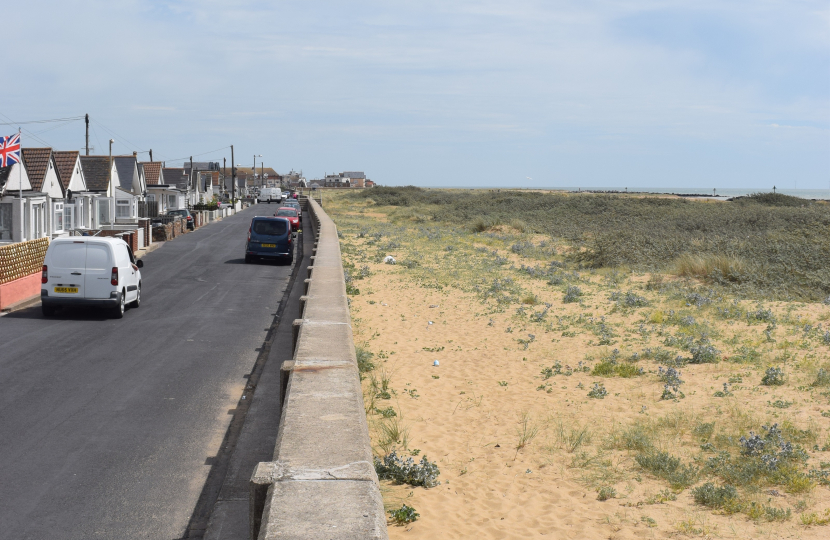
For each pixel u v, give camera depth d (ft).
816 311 51.62
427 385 35.60
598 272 79.92
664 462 23.47
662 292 63.41
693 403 30.58
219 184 450.71
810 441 25.12
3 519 18.70
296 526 13.12
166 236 121.60
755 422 27.25
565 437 26.99
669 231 114.32
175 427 27.07
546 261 93.56
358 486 15.11
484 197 268.00
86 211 133.39
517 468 24.20
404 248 111.24
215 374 35.50
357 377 25.54
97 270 50.21
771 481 21.88
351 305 59.16
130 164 171.32
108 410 28.89
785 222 116.88
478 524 19.76
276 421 27.66
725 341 42.57
